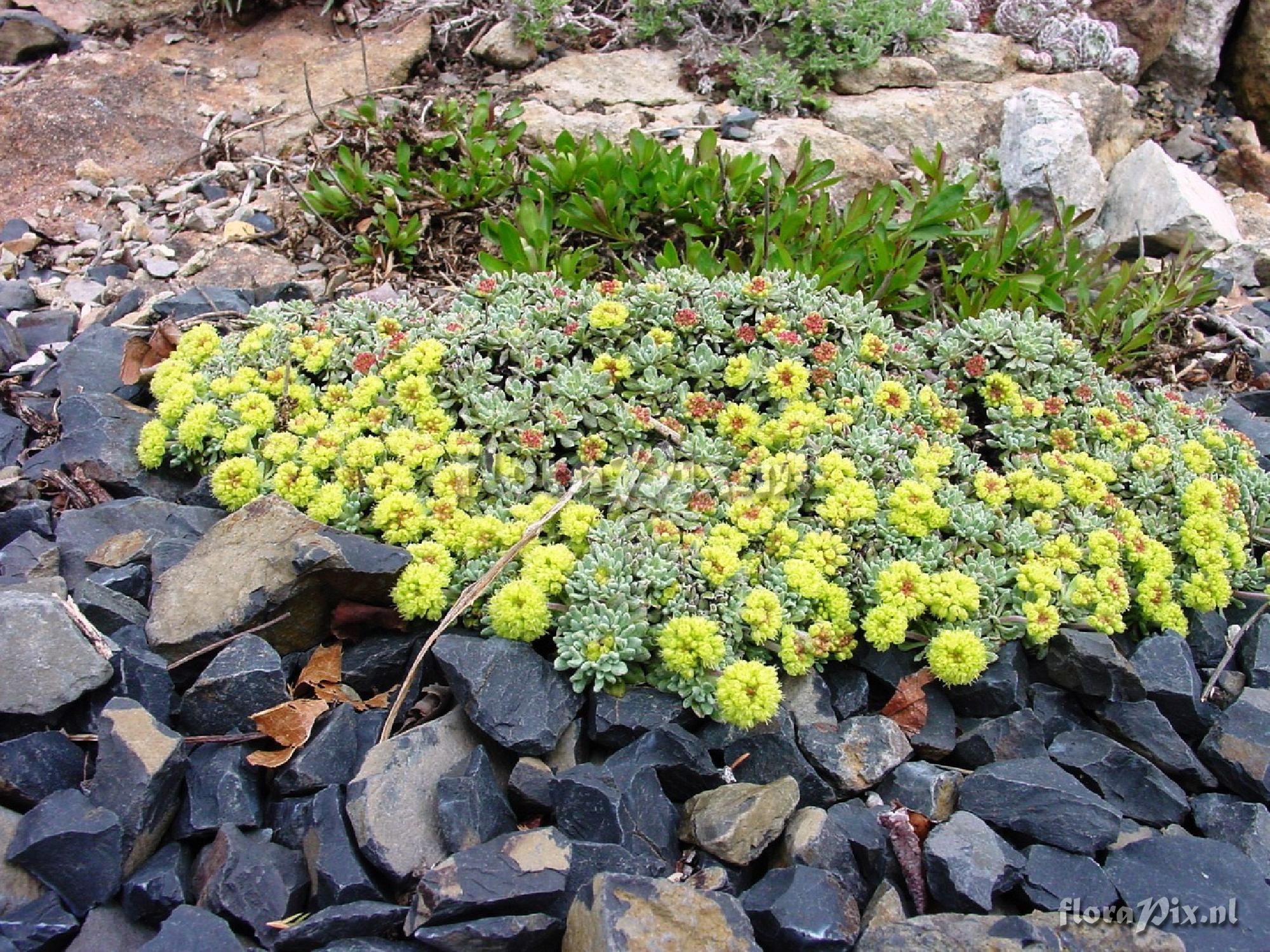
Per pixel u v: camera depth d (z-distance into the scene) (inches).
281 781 17.6
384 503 20.5
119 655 18.0
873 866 17.3
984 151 38.7
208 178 33.9
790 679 19.6
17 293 29.2
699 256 27.8
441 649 18.6
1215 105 46.1
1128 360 29.2
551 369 24.2
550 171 30.6
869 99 39.1
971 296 29.6
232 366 24.2
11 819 16.3
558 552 19.4
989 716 19.8
